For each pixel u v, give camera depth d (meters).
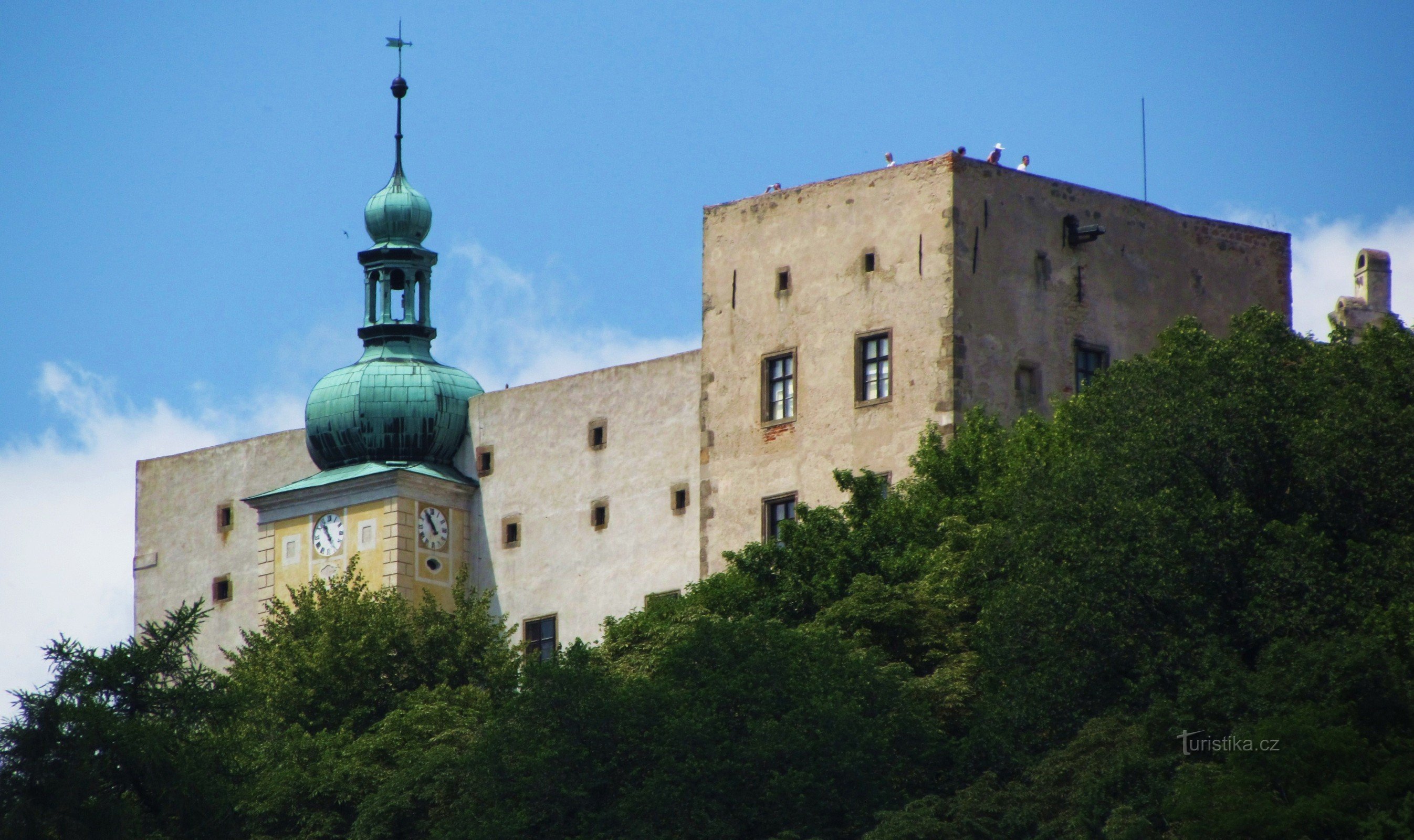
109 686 115.19
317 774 129.88
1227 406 111.00
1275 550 107.25
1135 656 108.62
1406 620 103.75
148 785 112.81
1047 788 106.88
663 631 127.19
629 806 113.44
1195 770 101.31
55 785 109.94
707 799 112.75
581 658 119.38
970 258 138.75
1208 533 108.19
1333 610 105.94
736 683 115.50
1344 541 109.62
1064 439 122.56
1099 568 108.50
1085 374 141.88
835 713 113.38
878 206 141.12
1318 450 109.50
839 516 129.62
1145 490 110.81
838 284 141.75
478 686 142.50
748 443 143.50
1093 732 106.56
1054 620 109.50
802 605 125.31
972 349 138.00
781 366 143.12
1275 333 115.69
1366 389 111.75
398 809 125.00
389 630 142.38
